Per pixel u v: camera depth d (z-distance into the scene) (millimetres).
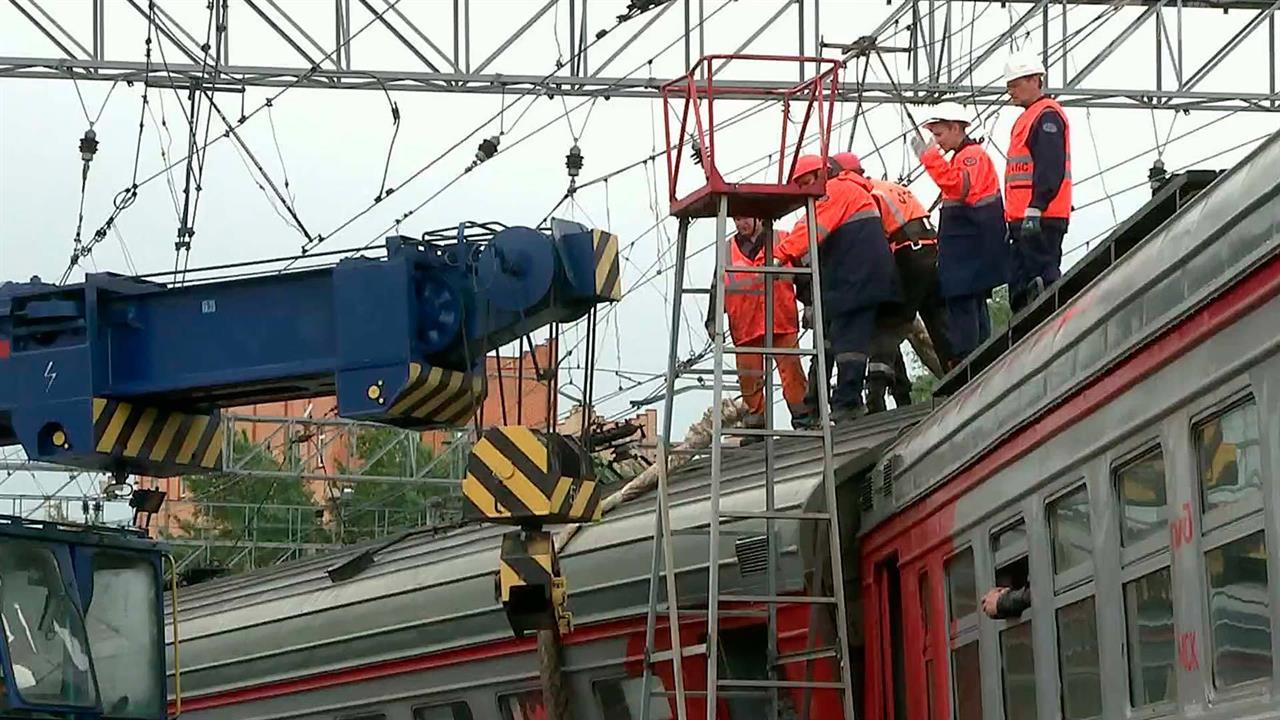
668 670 18531
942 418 15258
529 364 43781
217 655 24875
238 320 18328
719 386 15461
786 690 16953
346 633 23016
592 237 17406
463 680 21594
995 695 13914
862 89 28672
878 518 16469
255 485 64375
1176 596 10891
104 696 18188
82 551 18281
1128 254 11711
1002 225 19750
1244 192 10102
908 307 21000
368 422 17906
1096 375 11938
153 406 18906
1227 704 10266
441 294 17734
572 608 19703
